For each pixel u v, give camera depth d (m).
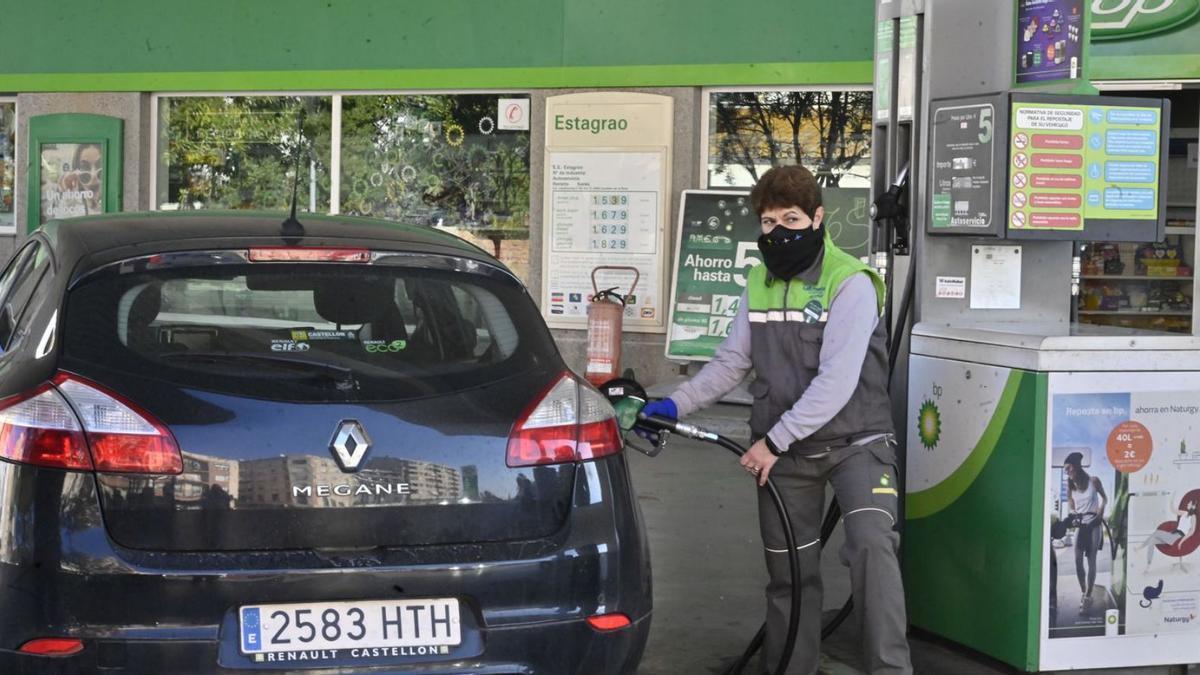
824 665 5.08
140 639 3.33
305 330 3.66
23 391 3.50
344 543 3.47
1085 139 4.91
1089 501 4.55
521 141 12.49
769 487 4.40
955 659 4.99
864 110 11.77
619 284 12.16
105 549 3.35
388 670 3.46
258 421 3.46
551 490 3.68
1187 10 10.25
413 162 12.81
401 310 3.78
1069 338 4.48
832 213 11.90
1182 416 4.60
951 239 5.14
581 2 12.16
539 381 3.81
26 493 3.39
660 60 12.03
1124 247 11.26
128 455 3.40
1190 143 11.13
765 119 11.96
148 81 13.21
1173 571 4.64
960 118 4.96
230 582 3.37
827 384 4.29
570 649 3.62
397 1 12.62
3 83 13.55
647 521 7.55
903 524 5.23
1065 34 5.03
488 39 12.43
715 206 11.71
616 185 12.15
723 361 4.61
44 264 4.11
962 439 4.86
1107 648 4.61
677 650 5.29
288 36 12.92
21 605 3.35
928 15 5.11
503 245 12.62
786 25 11.75
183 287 3.66
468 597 3.53
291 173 13.12
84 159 13.43
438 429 3.58
